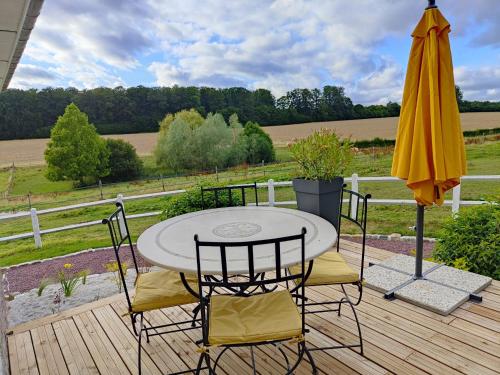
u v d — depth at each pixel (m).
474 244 2.93
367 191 9.91
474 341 1.95
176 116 25.30
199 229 2.14
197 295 1.83
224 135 23.20
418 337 2.02
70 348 2.16
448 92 2.13
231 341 1.44
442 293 2.42
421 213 2.57
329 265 2.10
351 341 2.03
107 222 1.80
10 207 15.11
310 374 1.79
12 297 3.67
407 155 2.27
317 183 3.44
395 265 2.94
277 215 2.43
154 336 2.23
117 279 3.91
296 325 1.52
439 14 2.13
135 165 23.50
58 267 4.79
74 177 22.09
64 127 22.23
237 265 1.53
